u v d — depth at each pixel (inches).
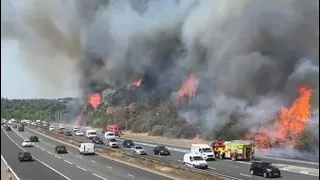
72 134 4837.6
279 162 2091.5
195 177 1540.4
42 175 1809.8
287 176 1680.6
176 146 3257.9
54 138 4411.9
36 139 3998.5
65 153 2898.6
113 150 2795.3
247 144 2294.5
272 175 1642.5
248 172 1801.2
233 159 2321.6
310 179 1582.2
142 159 2203.5
